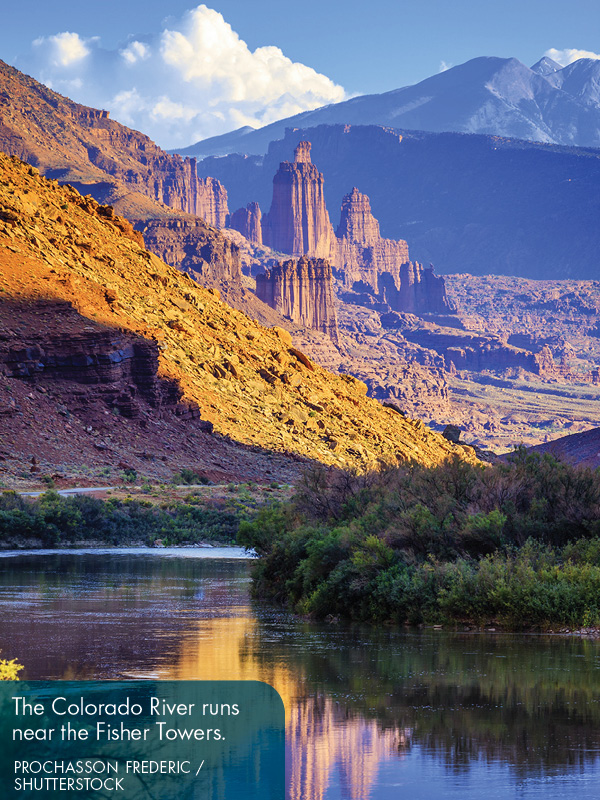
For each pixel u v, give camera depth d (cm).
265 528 8662
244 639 5947
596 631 6112
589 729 3966
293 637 6025
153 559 11700
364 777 3431
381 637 6047
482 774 3447
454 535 7088
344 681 4781
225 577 9631
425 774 3441
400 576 6738
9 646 5562
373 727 4022
